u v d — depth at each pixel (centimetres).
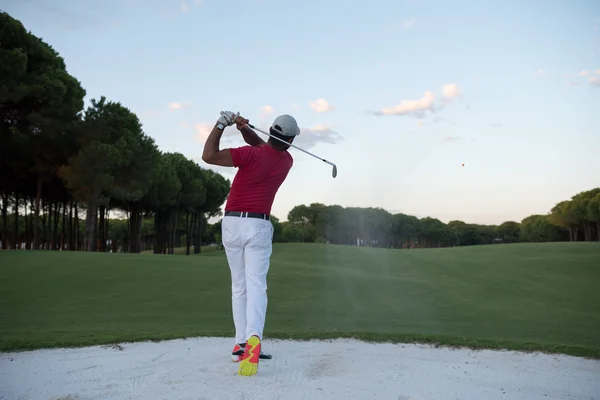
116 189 2684
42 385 332
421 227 7288
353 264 1725
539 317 905
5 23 2019
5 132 2175
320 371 366
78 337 534
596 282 1399
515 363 446
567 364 447
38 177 2503
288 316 856
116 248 6625
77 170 2322
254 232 359
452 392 326
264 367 375
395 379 352
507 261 1836
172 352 445
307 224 7156
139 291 1073
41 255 1596
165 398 293
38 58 2203
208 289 1117
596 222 5966
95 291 1066
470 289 1255
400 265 1711
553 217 6519
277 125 358
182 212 4806
